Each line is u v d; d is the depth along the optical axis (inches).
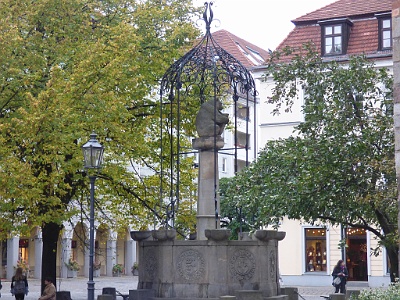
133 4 1162.6
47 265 1101.1
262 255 813.2
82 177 1034.7
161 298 813.2
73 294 1531.7
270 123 1824.6
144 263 852.6
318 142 804.6
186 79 928.9
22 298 1125.1
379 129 814.5
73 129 944.9
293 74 894.4
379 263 1697.8
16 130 943.7
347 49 1706.4
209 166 860.0
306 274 1768.0
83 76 972.6
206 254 809.5
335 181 789.9
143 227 1187.9
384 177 791.1
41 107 931.3
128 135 1032.2
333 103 868.6
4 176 896.9
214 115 856.9
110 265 2378.2
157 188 1156.5
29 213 976.9
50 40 1050.1
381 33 1681.8
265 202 808.3
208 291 804.0
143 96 1115.3
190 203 1167.0
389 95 861.8
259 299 770.2
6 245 2069.4
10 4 1034.7
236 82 902.4
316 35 1738.4
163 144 1151.0
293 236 1787.6
